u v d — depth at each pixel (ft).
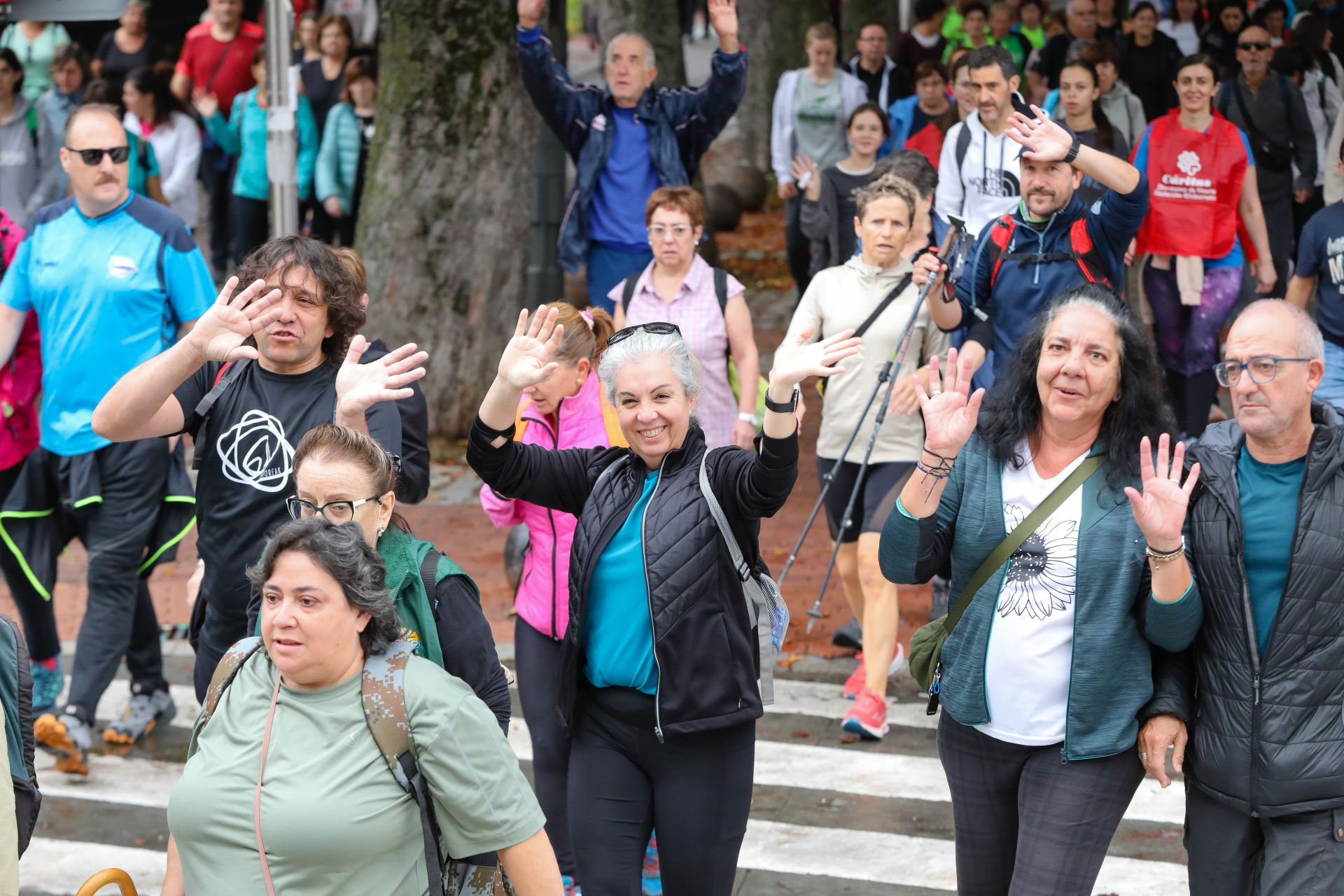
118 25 72.59
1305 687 16.17
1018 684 17.03
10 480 28.07
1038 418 17.44
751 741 17.87
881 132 45.68
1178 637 16.29
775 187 84.48
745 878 24.02
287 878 13.69
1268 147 48.24
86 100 52.70
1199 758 16.79
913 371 28.25
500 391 17.67
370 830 13.66
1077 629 16.75
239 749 14.01
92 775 28.09
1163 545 15.90
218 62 65.05
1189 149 39.04
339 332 19.75
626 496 17.63
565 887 21.38
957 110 43.29
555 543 21.07
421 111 49.88
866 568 28.55
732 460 17.39
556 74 37.32
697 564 17.15
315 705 13.92
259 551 19.58
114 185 26.73
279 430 19.44
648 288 30.25
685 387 17.25
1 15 31.14
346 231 59.26
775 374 16.65
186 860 14.12
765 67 81.76
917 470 17.07
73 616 36.47
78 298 26.66
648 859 22.59
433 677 13.98
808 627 33.24
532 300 46.68
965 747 17.69
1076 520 16.96
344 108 57.82
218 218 67.51
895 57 65.57
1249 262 40.93
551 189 46.09
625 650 17.44
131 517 27.27
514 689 31.91
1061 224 26.76
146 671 29.78
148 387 18.06
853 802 26.63
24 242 27.27
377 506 15.87
